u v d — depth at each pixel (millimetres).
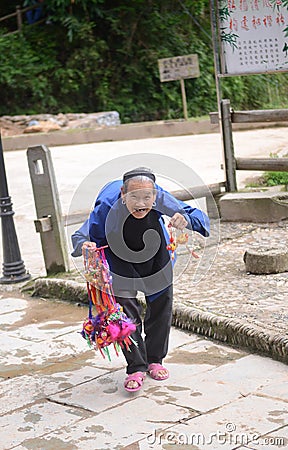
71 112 23750
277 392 4301
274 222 8141
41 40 24109
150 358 4664
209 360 4867
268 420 3973
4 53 23531
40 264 7883
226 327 5121
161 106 24438
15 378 4875
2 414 4336
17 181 12547
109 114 21406
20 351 5371
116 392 4516
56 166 13766
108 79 24281
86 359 5129
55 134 18250
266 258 6371
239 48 8430
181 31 25125
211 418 4047
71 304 6430
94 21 24500
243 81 25297
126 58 24391
